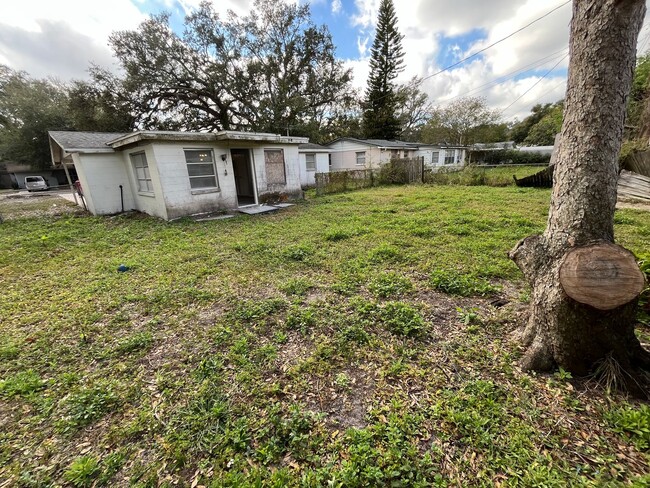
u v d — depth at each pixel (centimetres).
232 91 2041
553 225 195
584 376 183
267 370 219
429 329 256
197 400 192
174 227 715
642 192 784
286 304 318
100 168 932
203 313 312
